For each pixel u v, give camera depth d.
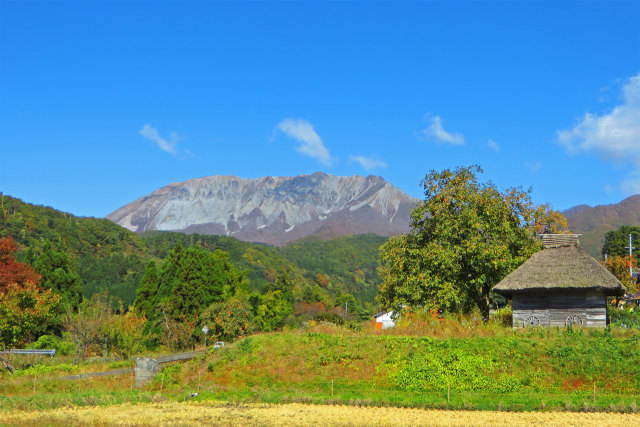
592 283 33.38
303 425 20.42
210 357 33.03
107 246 156.12
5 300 37.72
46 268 62.50
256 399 25.56
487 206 42.00
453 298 39.81
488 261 40.50
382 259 46.50
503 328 33.81
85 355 41.50
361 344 32.16
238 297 57.78
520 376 27.06
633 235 95.75
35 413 22.89
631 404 22.45
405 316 39.06
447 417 21.59
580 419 20.91
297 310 106.12
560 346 29.16
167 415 22.34
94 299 56.25
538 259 36.00
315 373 29.73
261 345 33.41
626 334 30.53
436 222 42.75
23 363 37.59
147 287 67.00
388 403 24.12
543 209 47.53
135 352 43.22
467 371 27.72
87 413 22.83
